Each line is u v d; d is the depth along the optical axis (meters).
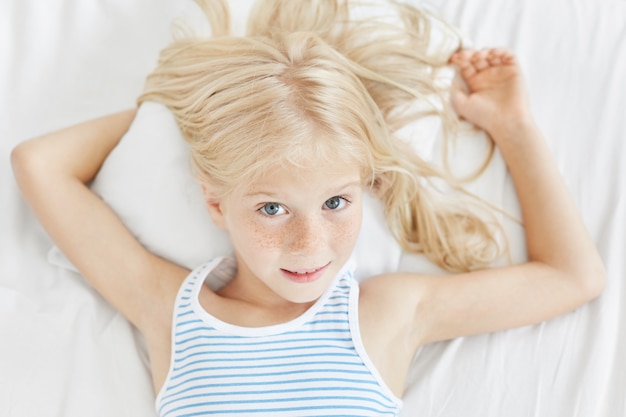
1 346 0.99
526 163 1.08
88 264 1.01
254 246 0.90
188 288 0.98
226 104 0.91
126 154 1.05
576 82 1.16
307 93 0.88
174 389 0.94
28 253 1.07
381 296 0.99
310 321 0.96
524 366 1.00
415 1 1.20
